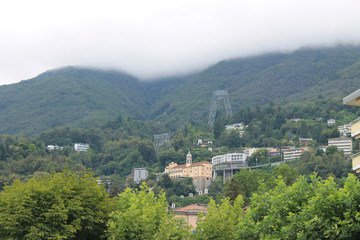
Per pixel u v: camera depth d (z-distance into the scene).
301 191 40.44
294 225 37.47
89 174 53.38
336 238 35.19
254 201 45.38
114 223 46.59
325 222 35.19
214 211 53.09
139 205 50.47
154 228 47.94
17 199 45.97
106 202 52.00
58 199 47.12
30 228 45.25
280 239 38.97
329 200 35.72
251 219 44.66
